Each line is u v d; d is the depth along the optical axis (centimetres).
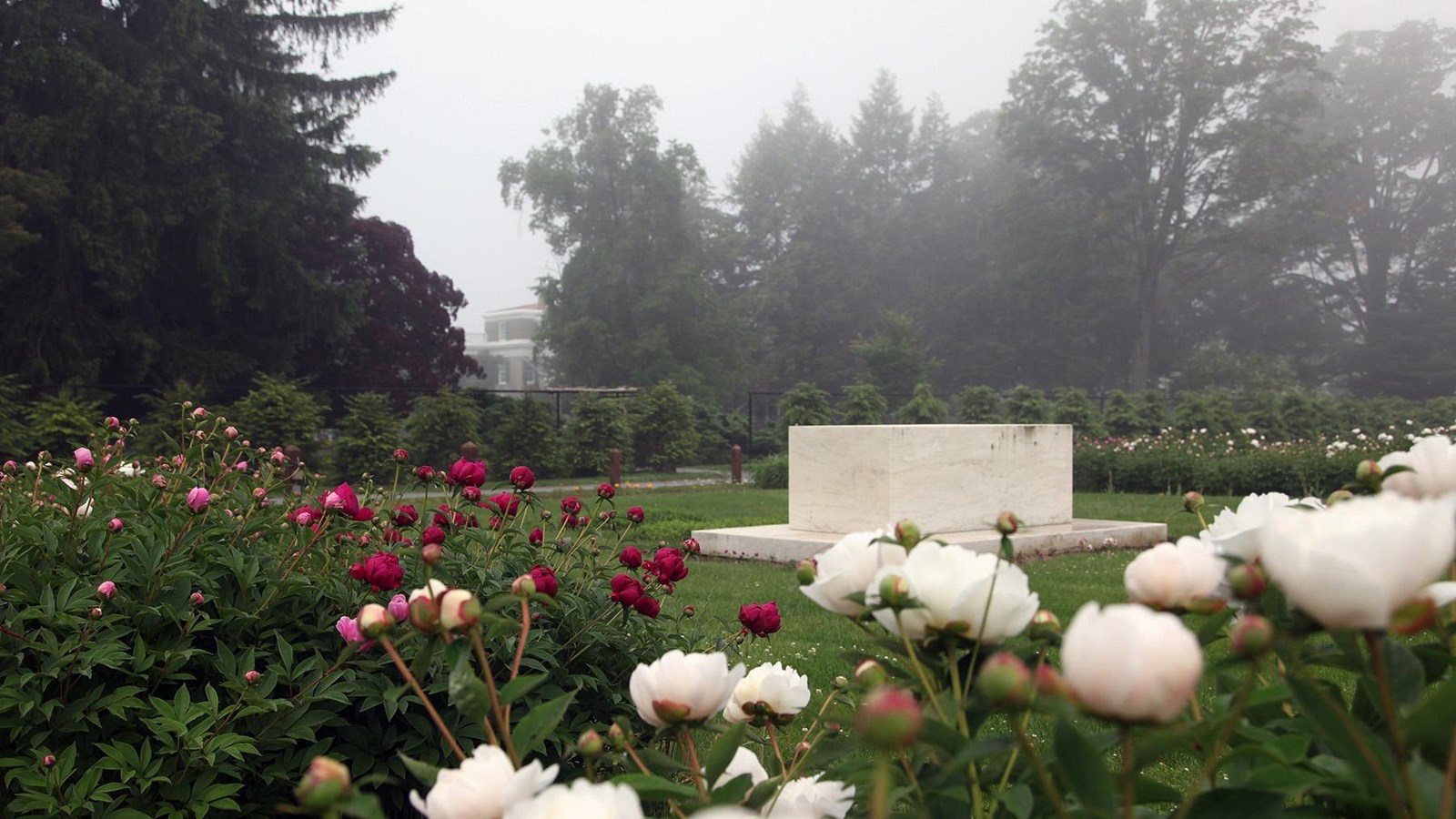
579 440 2612
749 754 155
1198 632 106
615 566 366
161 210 2408
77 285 2414
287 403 2123
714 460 3122
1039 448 1073
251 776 283
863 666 113
